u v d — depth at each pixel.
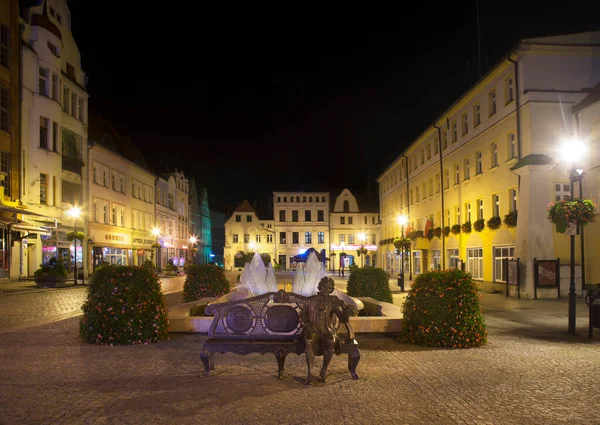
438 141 38.25
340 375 7.02
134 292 9.48
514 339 10.36
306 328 6.64
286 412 5.38
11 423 5.00
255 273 11.09
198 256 84.12
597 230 21.78
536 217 22.34
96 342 9.27
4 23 30.28
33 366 7.48
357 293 14.54
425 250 41.69
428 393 6.13
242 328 6.98
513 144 25.09
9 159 30.52
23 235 31.09
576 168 12.51
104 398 5.85
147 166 59.97
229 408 5.50
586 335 11.03
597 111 21.81
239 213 81.00
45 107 33.69
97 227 42.38
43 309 16.05
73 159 38.00
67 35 38.38
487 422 5.12
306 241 79.88
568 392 6.21
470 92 30.42
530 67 23.42
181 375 6.96
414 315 9.53
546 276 21.77
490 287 26.97
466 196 31.64
